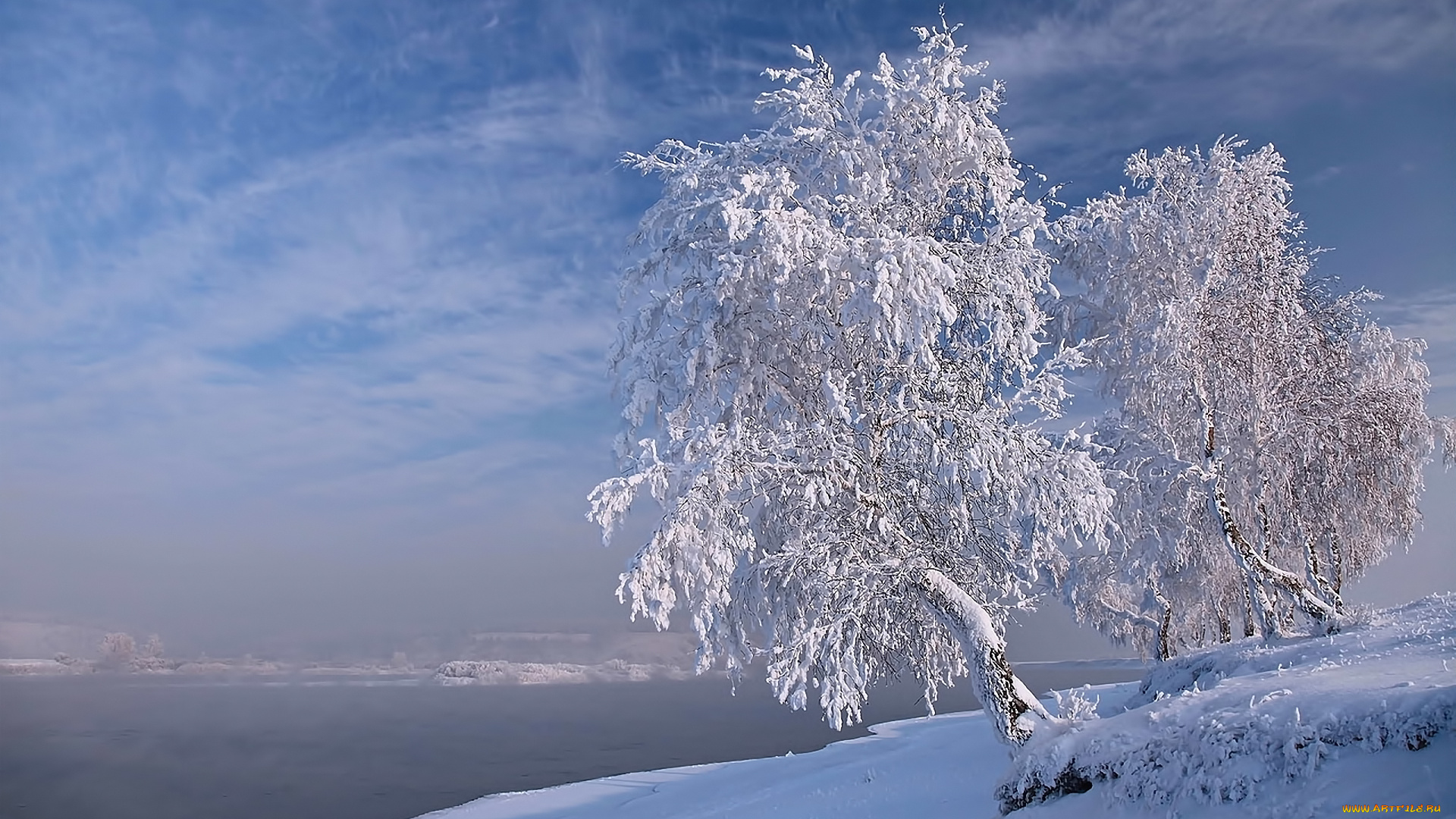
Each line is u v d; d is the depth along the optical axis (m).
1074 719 12.90
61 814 58.25
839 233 14.43
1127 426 23.33
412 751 85.69
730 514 14.19
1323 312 24.64
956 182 15.45
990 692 13.95
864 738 34.28
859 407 14.91
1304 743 8.50
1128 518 22.72
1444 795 6.91
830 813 17.67
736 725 97.50
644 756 64.56
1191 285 23.33
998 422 14.31
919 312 13.25
